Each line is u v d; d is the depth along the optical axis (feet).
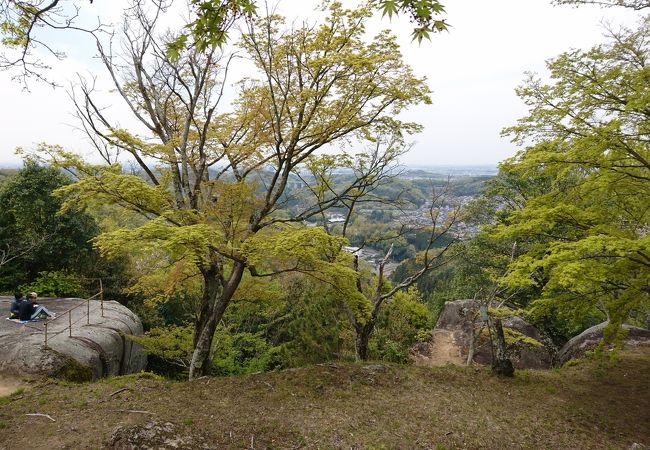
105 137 34.35
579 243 25.70
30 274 65.21
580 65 29.76
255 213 37.29
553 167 32.04
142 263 73.10
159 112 40.37
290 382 33.35
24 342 38.78
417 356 60.49
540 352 56.65
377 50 31.78
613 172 29.63
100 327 47.73
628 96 26.84
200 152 37.86
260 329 68.69
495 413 30.09
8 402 28.71
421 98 35.27
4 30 16.43
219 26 12.69
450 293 97.19
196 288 46.80
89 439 22.98
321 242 30.01
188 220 33.27
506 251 70.18
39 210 61.93
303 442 24.71
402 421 28.14
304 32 32.83
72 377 36.81
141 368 55.42
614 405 32.35
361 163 44.80
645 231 34.01
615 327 30.14
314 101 34.68
